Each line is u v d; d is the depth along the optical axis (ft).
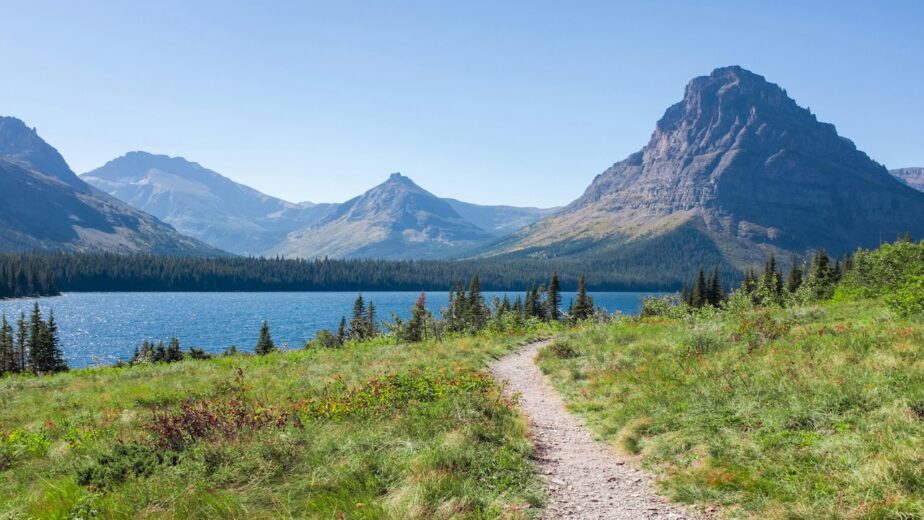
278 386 61.82
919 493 20.66
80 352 336.90
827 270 230.68
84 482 27.20
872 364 37.47
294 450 29.84
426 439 32.96
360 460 27.68
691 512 23.76
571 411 47.03
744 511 22.81
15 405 61.82
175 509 22.74
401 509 22.49
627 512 24.20
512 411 41.81
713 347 58.13
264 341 231.50
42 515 22.80
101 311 567.59
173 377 80.64
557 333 129.80
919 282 57.36
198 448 29.94
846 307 82.58
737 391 38.06
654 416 38.06
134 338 395.14
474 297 243.40
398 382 49.21
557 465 31.60
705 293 280.72
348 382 59.57
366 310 312.71
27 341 242.99
